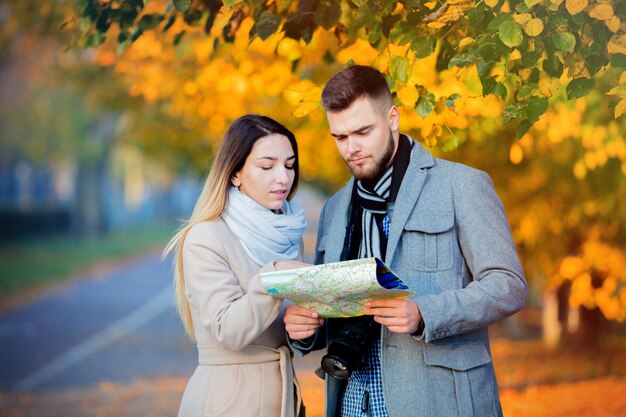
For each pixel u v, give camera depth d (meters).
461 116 6.51
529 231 10.89
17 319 19.00
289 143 4.09
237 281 3.95
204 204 4.07
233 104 8.89
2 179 53.81
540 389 10.09
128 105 14.38
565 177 10.16
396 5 4.68
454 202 3.88
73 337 16.27
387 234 3.98
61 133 34.16
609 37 4.12
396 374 3.83
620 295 10.77
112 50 9.87
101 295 24.19
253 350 3.96
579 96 4.18
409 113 6.38
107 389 11.23
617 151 7.66
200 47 7.88
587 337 13.23
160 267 33.84
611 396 9.48
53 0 8.15
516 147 7.03
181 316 4.17
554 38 3.98
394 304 3.54
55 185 51.50
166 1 6.48
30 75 27.25
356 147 3.83
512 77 4.64
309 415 9.27
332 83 3.84
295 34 4.92
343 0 4.89
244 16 5.34
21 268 29.45
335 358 3.74
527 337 15.38
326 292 3.47
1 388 11.29
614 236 11.07
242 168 4.05
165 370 12.79
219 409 3.89
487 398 3.85
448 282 3.82
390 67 4.51
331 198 4.41
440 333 3.62
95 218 44.88
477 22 4.21
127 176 55.47
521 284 3.74
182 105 9.72
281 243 4.05
